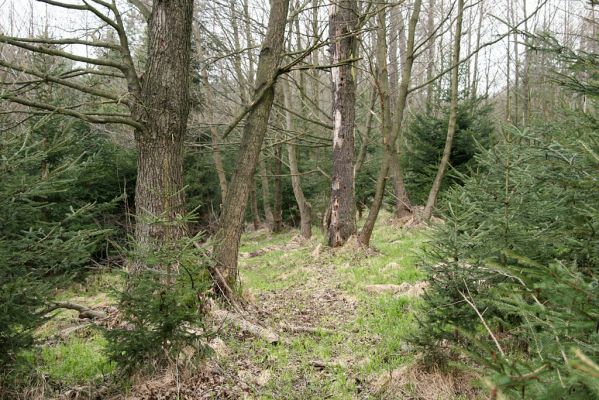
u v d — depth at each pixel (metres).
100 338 5.38
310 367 4.80
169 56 5.78
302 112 17.27
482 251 3.72
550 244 3.51
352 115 10.95
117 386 4.05
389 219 14.91
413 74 24.27
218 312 5.95
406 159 15.32
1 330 3.42
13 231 3.84
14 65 4.99
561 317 1.99
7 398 3.65
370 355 4.88
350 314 6.40
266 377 4.54
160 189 5.61
